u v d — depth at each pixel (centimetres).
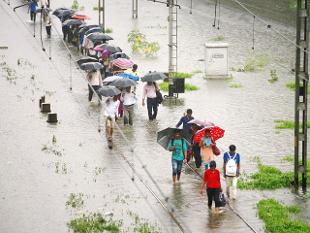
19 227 5272
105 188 5981
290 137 7275
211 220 5384
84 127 7544
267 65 10175
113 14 13725
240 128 7538
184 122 6612
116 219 5397
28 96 8562
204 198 5788
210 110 8150
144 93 7762
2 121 7681
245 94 8819
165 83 9144
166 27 12612
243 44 11356
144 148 6931
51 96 8588
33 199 5759
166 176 6241
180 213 5503
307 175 6191
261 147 6975
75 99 8494
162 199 5766
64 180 6134
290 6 13575
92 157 6675
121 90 7675
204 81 9419
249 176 6238
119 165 6488
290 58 10481
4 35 11481
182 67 10075
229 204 5688
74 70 9688
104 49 9300
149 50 10625
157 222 5344
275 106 8331
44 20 12344
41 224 5319
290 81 9381
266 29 12306
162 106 8338
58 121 7706
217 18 13288
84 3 14762
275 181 6088
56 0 14762
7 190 5931
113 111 6919
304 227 5222
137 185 6047
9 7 13512
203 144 6209
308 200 5803
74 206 5616
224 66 9512
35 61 10062
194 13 13825
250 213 5522
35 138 7175
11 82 9069
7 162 6531
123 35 11944
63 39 11350
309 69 9688
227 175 5778
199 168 6419
